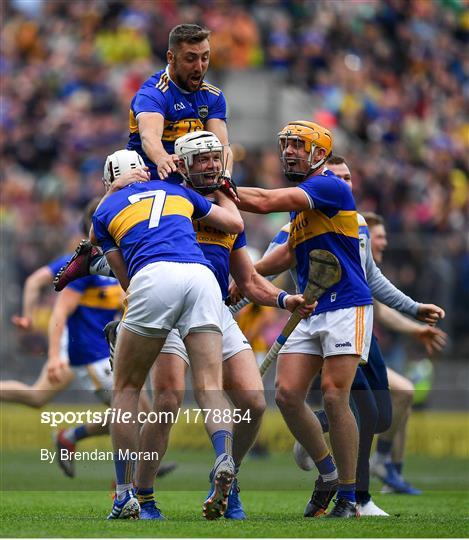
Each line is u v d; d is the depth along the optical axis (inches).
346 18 2736.2
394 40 2753.4
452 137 2608.3
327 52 2635.3
